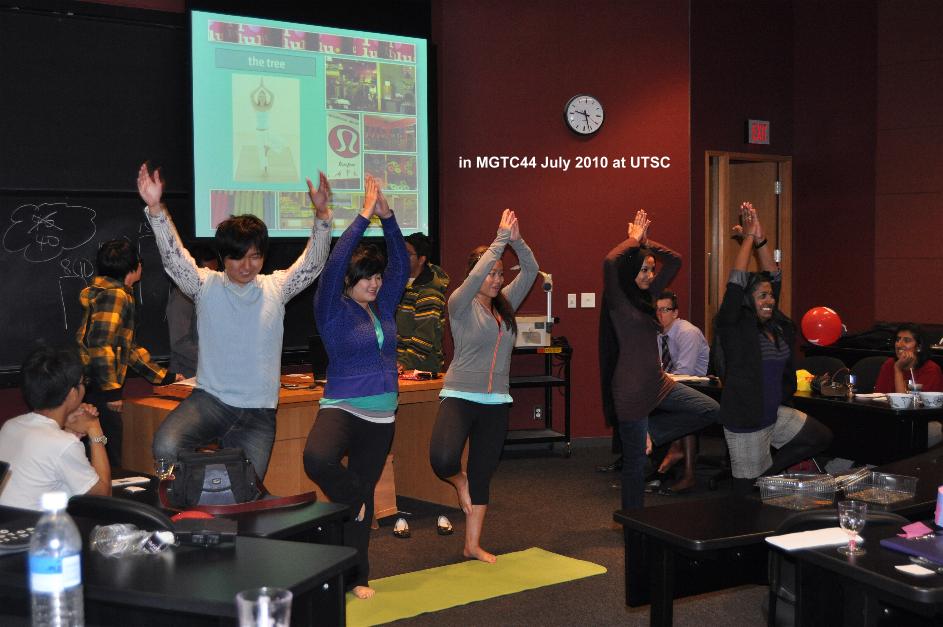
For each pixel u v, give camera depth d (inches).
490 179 279.7
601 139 287.7
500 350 161.5
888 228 329.4
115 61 221.3
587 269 288.2
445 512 210.8
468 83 277.0
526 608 147.1
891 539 93.9
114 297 181.5
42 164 213.6
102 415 183.6
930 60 317.7
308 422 183.9
